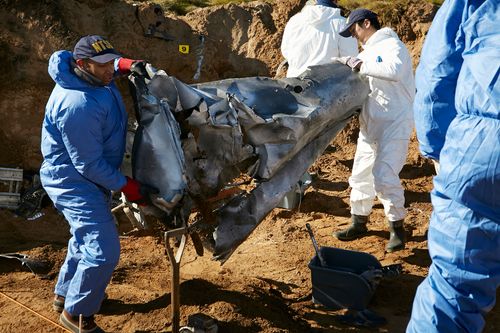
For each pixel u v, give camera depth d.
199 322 4.85
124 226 7.52
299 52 7.23
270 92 5.15
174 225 4.82
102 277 4.71
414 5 12.24
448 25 3.59
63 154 4.65
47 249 6.70
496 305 5.76
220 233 4.97
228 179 4.95
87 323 4.86
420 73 3.79
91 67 4.49
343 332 5.30
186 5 13.12
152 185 4.62
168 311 5.36
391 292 6.03
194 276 6.22
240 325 5.14
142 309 5.46
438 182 3.57
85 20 9.68
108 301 5.59
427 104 3.75
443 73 3.63
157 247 6.96
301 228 7.62
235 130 4.72
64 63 4.50
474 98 3.34
